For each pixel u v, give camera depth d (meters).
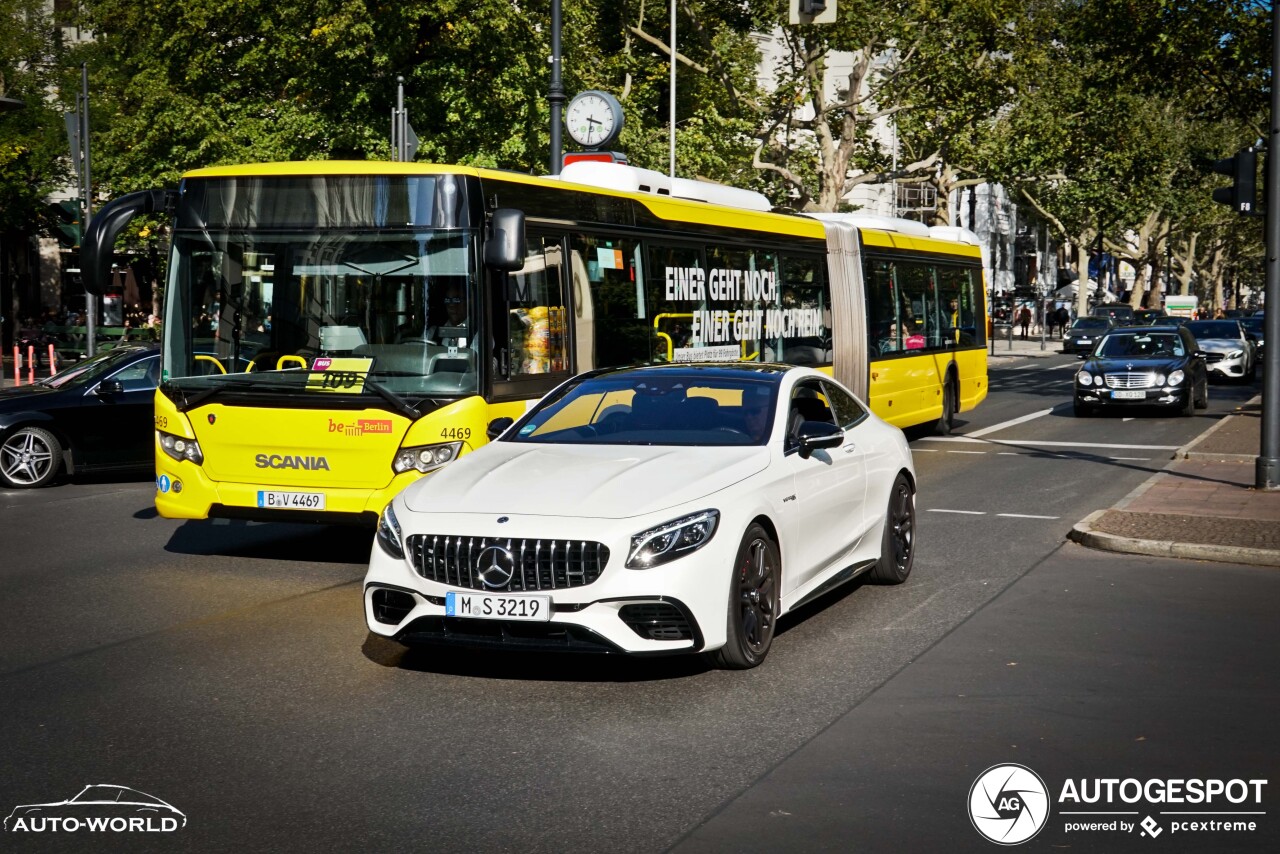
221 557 10.60
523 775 5.36
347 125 27.92
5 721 6.14
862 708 6.33
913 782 5.28
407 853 4.55
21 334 37.22
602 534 6.43
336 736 5.90
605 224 11.72
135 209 10.13
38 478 14.95
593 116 21.92
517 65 27.80
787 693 6.59
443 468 7.49
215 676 6.95
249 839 4.69
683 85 39.09
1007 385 35.81
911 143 43.53
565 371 10.87
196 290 10.15
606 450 7.47
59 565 10.23
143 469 15.54
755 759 5.56
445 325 9.70
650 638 6.50
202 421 9.94
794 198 42.62
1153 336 26.03
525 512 6.60
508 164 28.41
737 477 7.05
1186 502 12.94
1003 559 10.47
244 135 29.83
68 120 23.62
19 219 40.81
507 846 4.61
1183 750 5.72
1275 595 9.09
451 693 6.61
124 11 36.75
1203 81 29.45
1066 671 7.03
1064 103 43.09
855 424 9.02
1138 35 28.34
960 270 21.89
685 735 5.90
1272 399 13.75
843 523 8.37
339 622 8.24
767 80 54.72
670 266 12.89
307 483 9.73
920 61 37.03
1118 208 64.19
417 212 9.80
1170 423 23.44
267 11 29.30
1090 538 11.02
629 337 11.99
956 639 7.77
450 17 27.05
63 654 7.43
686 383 8.17
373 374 9.70
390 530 6.85
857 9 35.34
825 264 16.73
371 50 27.31
